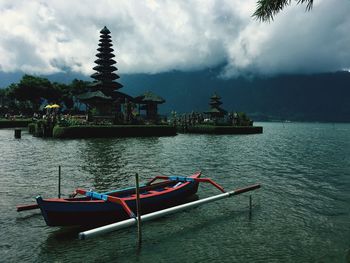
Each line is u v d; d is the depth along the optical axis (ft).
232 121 322.55
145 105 302.45
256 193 63.10
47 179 73.20
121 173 82.69
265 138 255.50
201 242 39.14
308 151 149.28
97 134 192.75
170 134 232.94
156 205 49.52
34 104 385.70
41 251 36.01
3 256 34.60
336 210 52.08
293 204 55.47
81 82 400.26
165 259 34.76
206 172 87.71
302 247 37.91
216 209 52.13
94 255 35.40
